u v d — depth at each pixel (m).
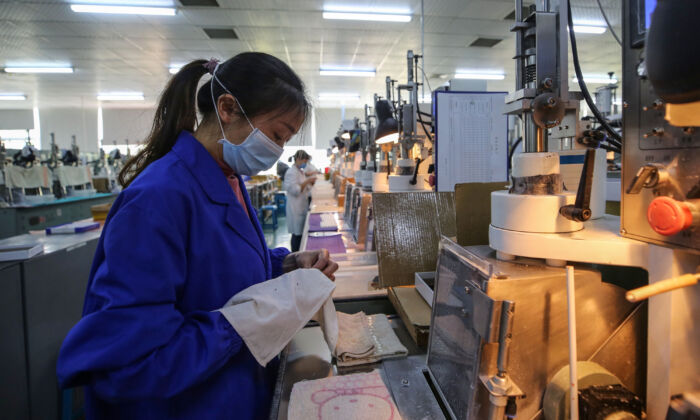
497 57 7.09
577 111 0.79
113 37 5.76
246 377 0.73
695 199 0.42
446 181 1.59
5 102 10.05
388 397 0.70
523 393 0.51
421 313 0.98
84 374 0.56
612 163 1.27
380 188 2.28
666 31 0.32
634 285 0.72
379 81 8.78
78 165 6.64
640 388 0.60
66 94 9.39
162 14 4.99
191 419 0.67
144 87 8.77
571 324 0.50
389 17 5.16
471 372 0.57
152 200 0.60
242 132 0.73
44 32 5.52
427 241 1.29
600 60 6.42
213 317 0.62
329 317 0.85
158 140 0.77
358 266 1.62
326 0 4.67
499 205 0.67
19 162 5.21
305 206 4.77
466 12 5.04
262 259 0.80
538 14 0.69
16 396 1.56
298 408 0.66
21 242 2.04
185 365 0.57
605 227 0.65
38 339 1.69
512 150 1.56
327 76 8.33
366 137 3.37
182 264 0.63
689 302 0.48
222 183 0.73
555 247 0.59
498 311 0.52
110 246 0.57
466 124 1.59
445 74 8.30
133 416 0.67
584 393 0.52
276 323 0.65
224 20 5.22
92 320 0.54
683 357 0.49
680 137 0.43
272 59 0.73
